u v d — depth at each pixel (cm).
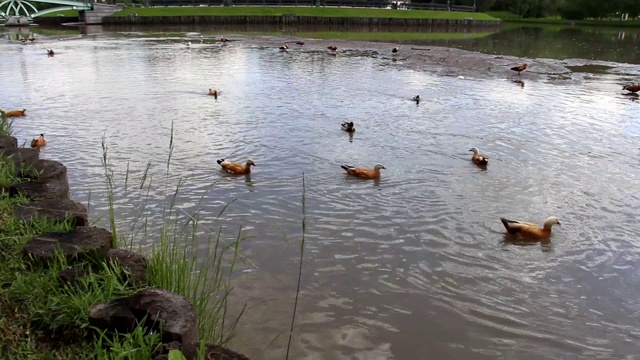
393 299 628
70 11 6738
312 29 6028
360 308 605
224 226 802
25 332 379
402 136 1376
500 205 934
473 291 654
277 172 1073
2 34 4734
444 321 590
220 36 4775
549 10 8925
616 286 678
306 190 973
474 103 1841
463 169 1128
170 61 2878
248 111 1614
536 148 1307
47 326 388
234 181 1011
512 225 802
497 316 603
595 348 555
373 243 767
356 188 992
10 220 523
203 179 1016
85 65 2638
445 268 705
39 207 555
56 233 498
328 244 757
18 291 413
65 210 555
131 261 473
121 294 421
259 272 667
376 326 574
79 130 1353
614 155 1267
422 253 745
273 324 563
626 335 579
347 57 3272
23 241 484
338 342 543
